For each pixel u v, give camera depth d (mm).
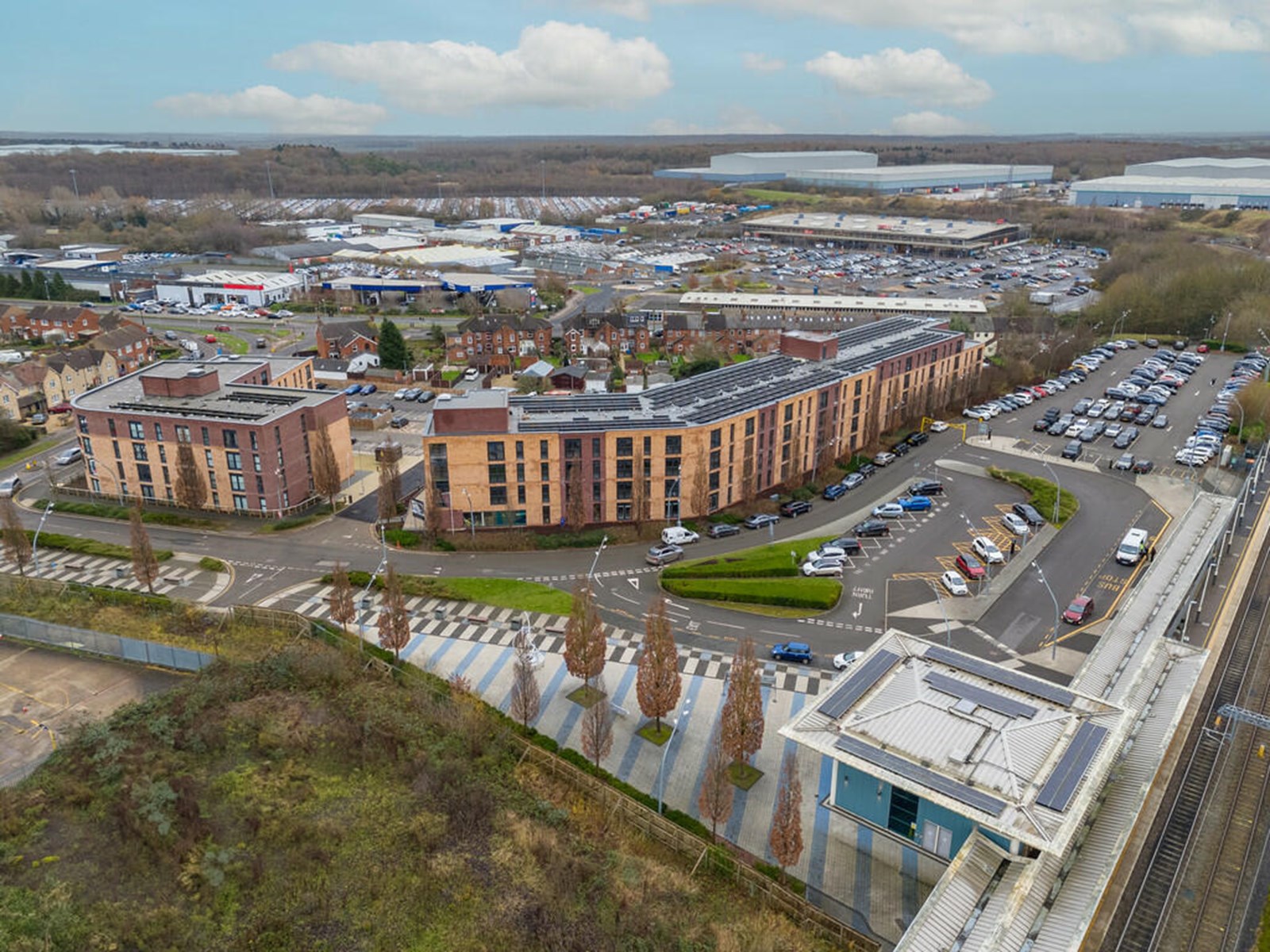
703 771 69625
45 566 103312
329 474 118312
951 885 49969
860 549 106750
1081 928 47062
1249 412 147750
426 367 192375
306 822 60219
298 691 76125
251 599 95250
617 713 76688
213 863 56031
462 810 62000
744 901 56875
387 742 68500
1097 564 102750
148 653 83000
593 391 171500
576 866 57531
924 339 157250
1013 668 82375
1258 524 114062
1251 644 87562
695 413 114812
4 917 50969
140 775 63469
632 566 103750
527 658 74250
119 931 51156
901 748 57656
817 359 141375
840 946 53469
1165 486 126250
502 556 106312
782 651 84250
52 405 162125
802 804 65625
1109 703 61500
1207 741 73125
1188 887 58562
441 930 52625
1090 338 196000
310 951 50969
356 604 94312
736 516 116062
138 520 92750
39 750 70562
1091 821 55969
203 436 114688
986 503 121562
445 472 108688
